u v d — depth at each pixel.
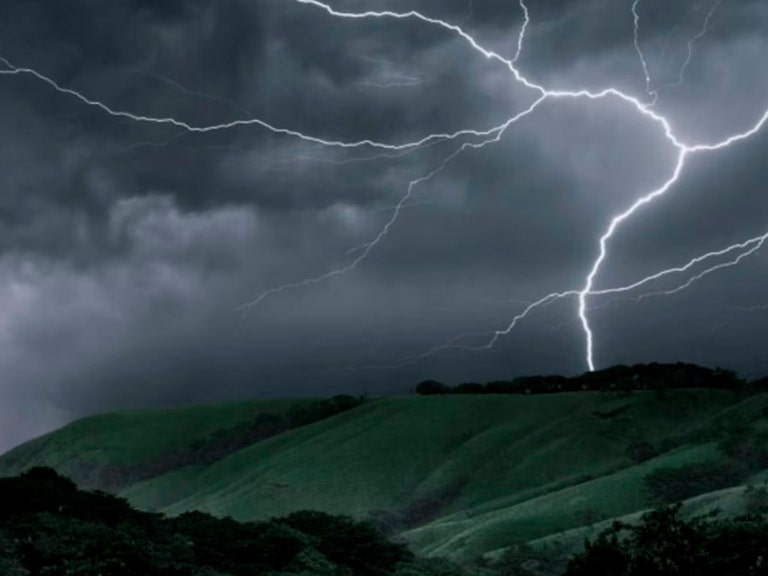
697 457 123.25
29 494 60.94
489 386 179.12
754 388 154.12
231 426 190.75
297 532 71.44
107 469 177.75
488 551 99.81
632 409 153.62
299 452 161.38
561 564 90.19
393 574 75.06
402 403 173.00
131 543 52.59
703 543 34.06
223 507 145.62
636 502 112.31
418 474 147.25
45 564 50.25
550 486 136.50
